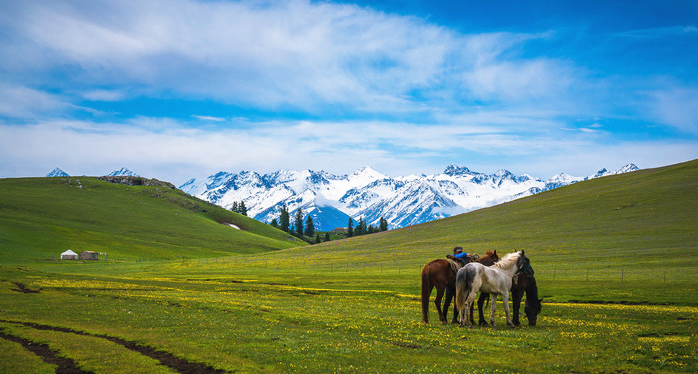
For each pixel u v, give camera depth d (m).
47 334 20.52
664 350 16.41
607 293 41.38
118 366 14.92
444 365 14.68
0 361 15.43
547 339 19.05
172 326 23.08
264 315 27.11
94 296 39.62
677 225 93.31
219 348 17.41
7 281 52.75
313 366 14.54
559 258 75.38
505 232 115.06
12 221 165.62
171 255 160.12
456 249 25.78
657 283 46.12
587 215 118.44
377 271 77.25
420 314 28.67
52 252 137.50
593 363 14.97
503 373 13.84
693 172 148.75
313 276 71.75
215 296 41.34
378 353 16.38
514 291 23.97
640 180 154.75
